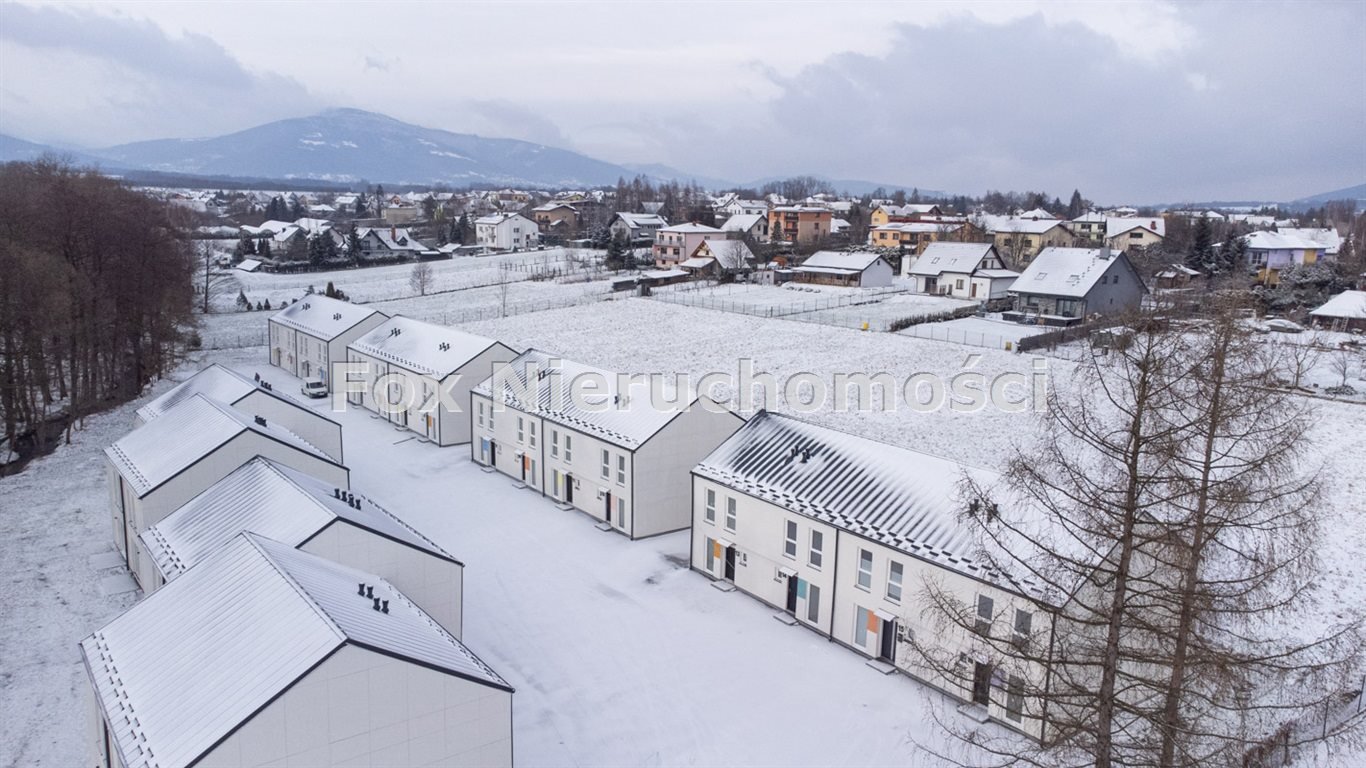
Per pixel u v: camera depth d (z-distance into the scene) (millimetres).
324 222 188500
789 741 25375
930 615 26125
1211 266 106000
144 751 18000
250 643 20266
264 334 92375
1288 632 29297
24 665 28375
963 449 49469
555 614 32812
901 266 129375
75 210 62375
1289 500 17984
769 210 179000
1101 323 28875
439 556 28922
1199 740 16953
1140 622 16062
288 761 18500
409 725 20156
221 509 30531
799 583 32375
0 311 49906
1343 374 57875
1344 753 22031
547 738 25344
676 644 30797
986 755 24172
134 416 60250
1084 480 17469
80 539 38844
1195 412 17859
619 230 150250
